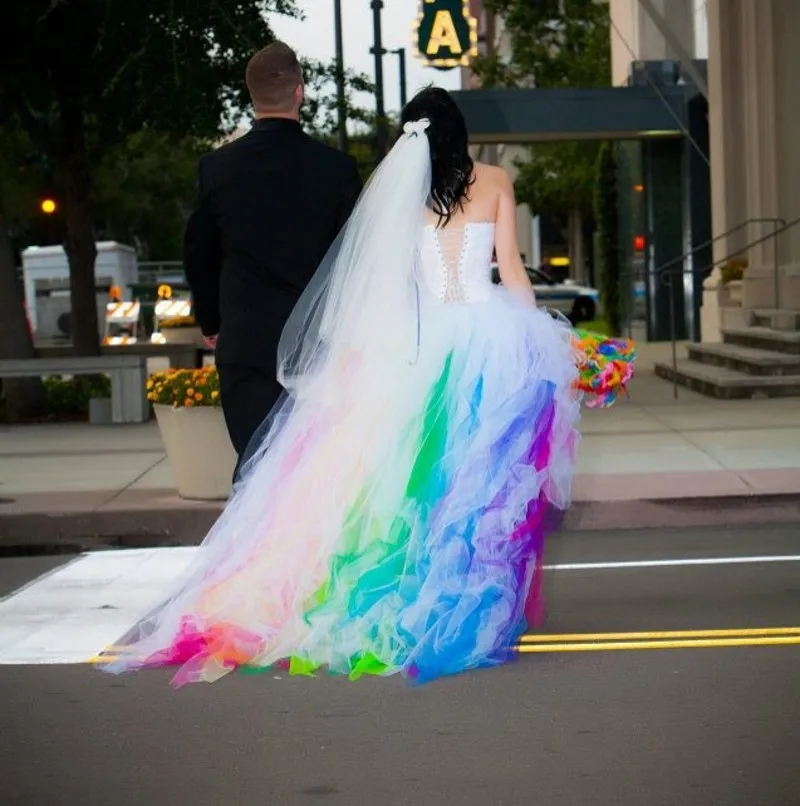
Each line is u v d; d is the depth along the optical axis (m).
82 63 16.88
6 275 17.38
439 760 4.56
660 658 5.79
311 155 6.09
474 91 24.25
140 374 15.98
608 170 31.03
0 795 4.38
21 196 38.72
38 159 20.19
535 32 37.41
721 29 21.83
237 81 17.12
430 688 5.39
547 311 6.06
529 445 5.63
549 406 5.72
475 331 5.67
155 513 9.88
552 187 38.91
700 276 25.67
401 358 5.66
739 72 21.69
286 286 6.06
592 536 9.23
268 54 6.09
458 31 25.70
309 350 5.95
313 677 5.59
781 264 19.70
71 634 6.57
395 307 5.73
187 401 9.87
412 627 5.54
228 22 16.22
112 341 30.75
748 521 9.73
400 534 5.57
